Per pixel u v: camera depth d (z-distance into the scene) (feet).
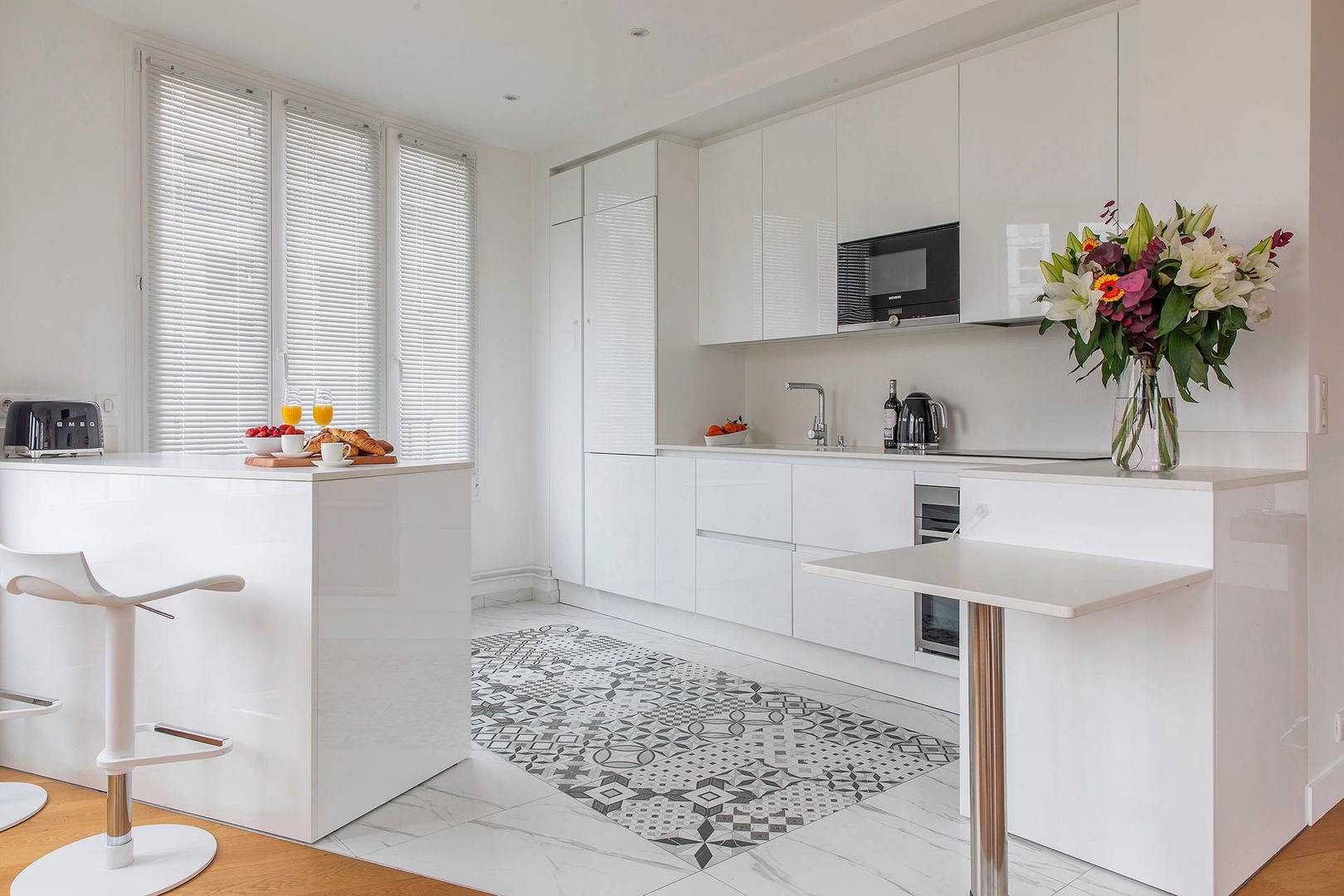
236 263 12.03
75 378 10.39
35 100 10.02
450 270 14.85
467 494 8.75
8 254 9.77
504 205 15.72
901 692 10.53
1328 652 7.43
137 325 11.01
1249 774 6.32
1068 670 6.68
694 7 10.38
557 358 15.56
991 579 5.36
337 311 13.24
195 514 7.40
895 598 10.31
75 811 7.52
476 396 15.26
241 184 12.09
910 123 11.00
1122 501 6.25
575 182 15.12
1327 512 7.27
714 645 13.02
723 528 12.50
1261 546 6.39
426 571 8.19
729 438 13.60
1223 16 7.17
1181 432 7.54
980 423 11.62
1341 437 7.43
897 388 12.60
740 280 13.41
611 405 14.37
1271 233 6.93
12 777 8.26
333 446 7.62
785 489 11.60
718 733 9.32
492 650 12.62
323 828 7.00
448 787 8.00
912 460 10.02
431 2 10.27
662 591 13.50
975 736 5.68
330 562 7.06
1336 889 6.17
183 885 6.29
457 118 14.21
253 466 7.66
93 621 7.89
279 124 12.53
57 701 7.52
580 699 10.50
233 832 7.15
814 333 12.26
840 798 7.72
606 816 7.40
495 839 7.00
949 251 10.57
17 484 8.41
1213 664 5.86
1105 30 9.10
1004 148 10.01
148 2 10.32
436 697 8.29
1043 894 6.12
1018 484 6.88
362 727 7.39
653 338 13.55
